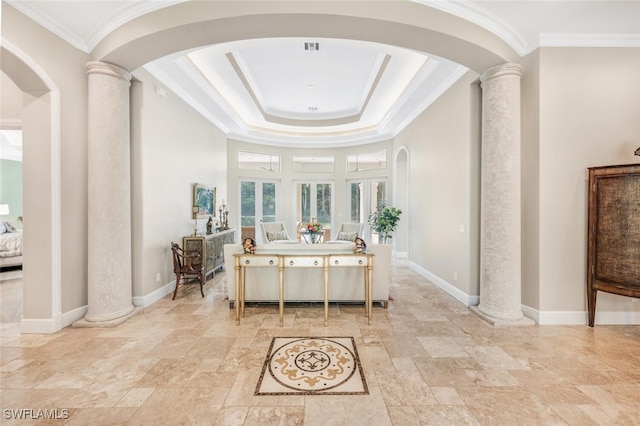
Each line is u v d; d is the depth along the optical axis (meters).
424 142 5.68
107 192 3.35
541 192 3.36
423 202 5.73
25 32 2.82
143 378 2.32
